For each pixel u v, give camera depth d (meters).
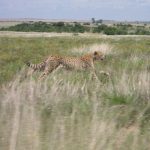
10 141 11.60
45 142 11.84
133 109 17.25
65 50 51.31
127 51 47.78
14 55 43.91
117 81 23.33
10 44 63.50
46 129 13.10
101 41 75.81
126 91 20.08
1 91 18.86
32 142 11.62
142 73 23.97
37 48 56.09
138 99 19.48
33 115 13.60
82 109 16.02
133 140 12.66
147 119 16.25
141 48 55.94
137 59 34.50
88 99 17.72
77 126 13.16
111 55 42.56
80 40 78.75
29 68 29.77
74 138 12.05
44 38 89.00
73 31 176.25
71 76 25.91
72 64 29.83
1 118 13.55
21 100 15.88
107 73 28.22
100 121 13.43
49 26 181.75
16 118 13.08
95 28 175.00
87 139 11.88
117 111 16.22
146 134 13.80
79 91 19.97
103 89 21.12
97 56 30.64
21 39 80.94
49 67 29.27
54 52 49.25
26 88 18.38
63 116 14.57
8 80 25.64
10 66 33.34
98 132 12.31
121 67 30.73
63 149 11.51
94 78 27.36
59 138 12.04
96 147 11.48
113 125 13.45
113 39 88.88
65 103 17.03
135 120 15.55
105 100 18.81
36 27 181.25
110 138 12.43
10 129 12.49
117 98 19.00
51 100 17.08
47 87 19.64
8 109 14.62
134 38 99.31
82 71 29.92
